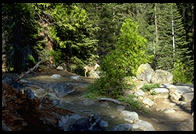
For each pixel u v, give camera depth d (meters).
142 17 29.53
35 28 13.70
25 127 6.46
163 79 13.09
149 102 9.53
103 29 26.09
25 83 10.20
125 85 10.30
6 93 8.45
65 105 8.19
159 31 25.75
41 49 15.02
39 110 7.65
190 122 7.40
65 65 16.67
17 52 12.01
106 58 10.39
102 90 9.72
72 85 11.12
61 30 15.62
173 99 10.28
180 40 24.62
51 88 10.03
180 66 18.52
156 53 23.75
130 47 11.19
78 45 16.62
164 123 7.36
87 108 7.91
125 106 8.54
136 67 11.49
